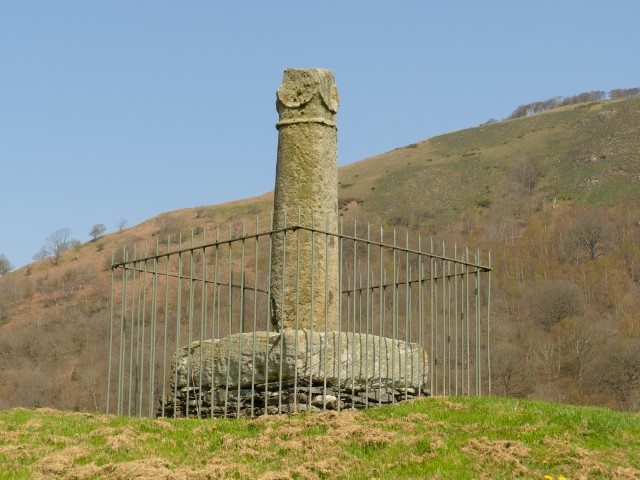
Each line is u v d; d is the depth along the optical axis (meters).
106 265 88.81
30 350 58.12
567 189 112.75
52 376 51.09
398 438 9.88
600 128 134.00
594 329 59.34
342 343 12.08
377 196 121.69
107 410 12.60
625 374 51.16
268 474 8.64
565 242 85.62
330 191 13.26
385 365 12.55
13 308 79.44
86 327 61.19
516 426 10.31
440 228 102.19
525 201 109.88
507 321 62.81
